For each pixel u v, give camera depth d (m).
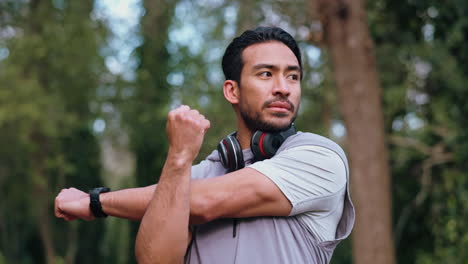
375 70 8.73
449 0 8.06
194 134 1.88
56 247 19.64
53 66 16.08
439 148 10.29
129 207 2.00
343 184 2.02
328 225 2.03
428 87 10.62
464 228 9.59
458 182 9.70
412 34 8.67
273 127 2.06
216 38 12.35
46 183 17.86
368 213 8.48
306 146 1.99
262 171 1.94
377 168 8.55
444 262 9.88
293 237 1.98
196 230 2.04
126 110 17.33
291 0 9.74
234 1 10.59
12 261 19.42
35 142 17.05
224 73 2.19
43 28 15.38
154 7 13.55
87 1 15.61
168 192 1.85
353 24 8.61
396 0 8.36
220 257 1.97
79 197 2.10
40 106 15.33
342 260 16.55
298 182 1.95
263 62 2.06
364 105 8.56
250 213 1.94
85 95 16.97
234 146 2.07
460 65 8.90
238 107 2.15
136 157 19.12
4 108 14.48
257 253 1.95
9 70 14.65
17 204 18.64
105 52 16.19
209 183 1.92
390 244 8.52
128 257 20.36
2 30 15.36
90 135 19.94
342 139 13.42
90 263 20.38
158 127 17.88
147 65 17.08
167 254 1.83
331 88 12.02
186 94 14.08
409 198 11.22
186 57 15.16
